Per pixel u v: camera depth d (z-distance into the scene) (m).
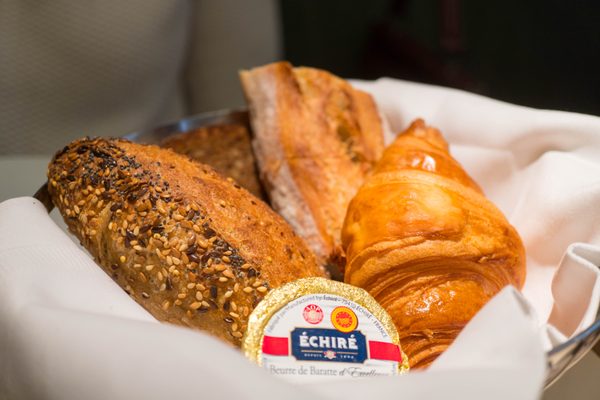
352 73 0.77
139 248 0.27
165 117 0.59
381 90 0.39
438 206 0.29
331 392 0.21
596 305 0.26
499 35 0.64
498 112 0.35
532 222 0.32
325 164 0.36
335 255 0.32
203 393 0.20
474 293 0.28
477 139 0.35
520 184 0.34
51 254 0.26
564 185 0.32
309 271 0.29
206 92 0.62
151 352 0.21
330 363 0.25
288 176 0.35
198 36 0.59
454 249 0.28
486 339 0.22
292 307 0.26
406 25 0.75
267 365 0.25
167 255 0.27
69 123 0.52
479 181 0.35
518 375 0.20
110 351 0.22
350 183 0.36
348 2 0.78
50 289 0.25
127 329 0.22
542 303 0.30
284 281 0.27
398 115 0.38
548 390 0.29
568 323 0.28
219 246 0.27
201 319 0.27
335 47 0.79
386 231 0.28
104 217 0.28
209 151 0.37
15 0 0.47
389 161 0.32
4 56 0.48
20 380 0.23
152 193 0.28
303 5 0.78
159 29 0.52
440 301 0.28
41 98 0.51
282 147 0.36
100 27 0.49
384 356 0.26
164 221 0.27
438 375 0.21
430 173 0.31
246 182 0.38
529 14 0.63
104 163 0.29
